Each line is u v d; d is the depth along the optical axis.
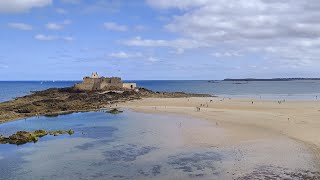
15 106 79.31
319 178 26.52
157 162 32.38
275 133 43.72
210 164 31.16
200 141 40.50
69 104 86.12
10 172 30.39
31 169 31.17
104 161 33.22
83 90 116.69
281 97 119.06
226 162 31.58
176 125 53.47
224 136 42.88
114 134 47.22
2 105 82.12
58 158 34.81
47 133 48.22
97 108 82.75
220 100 101.19
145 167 30.91
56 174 29.55
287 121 53.22
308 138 39.78
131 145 39.66
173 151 36.25
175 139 42.19
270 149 35.56
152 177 28.12
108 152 36.69
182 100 101.94
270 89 195.62
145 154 35.38
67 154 36.38
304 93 148.88
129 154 35.56
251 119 56.69
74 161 33.50
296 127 47.28
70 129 52.47
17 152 37.69
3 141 42.88
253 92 162.88
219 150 35.97
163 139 42.47
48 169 31.06
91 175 29.02
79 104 87.38
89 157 34.84
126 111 76.56
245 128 48.22
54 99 95.19
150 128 51.31
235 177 27.42
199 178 27.48
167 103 92.00
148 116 66.69
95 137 45.34
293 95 133.12
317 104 82.88
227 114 64.94
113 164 32.12
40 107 80.56
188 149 36.88
